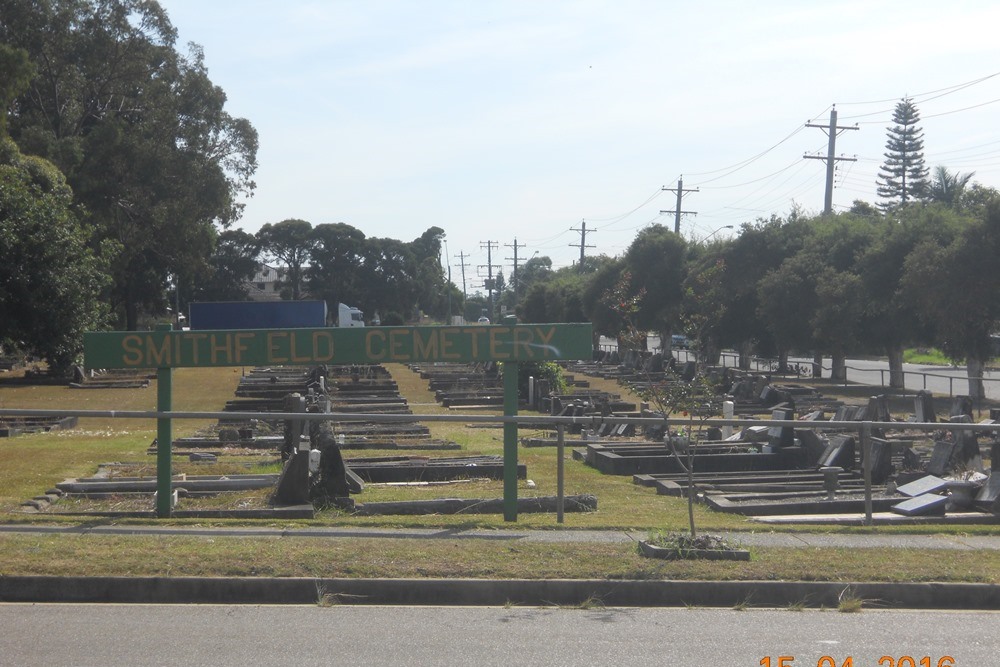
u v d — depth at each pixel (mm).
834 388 40938
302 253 107062
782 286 44312
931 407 22219
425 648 6301
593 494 13266
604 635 6656
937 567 8117
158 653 6145
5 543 8430
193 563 7777
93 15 48562
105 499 12297
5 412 9648
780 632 6805
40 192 27078
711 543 8562
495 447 21109
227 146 55688
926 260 33250
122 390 42219
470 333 10078
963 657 6277
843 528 10109
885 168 85188
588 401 28969
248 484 13445
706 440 21031
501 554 8289
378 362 10023
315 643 6383
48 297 23438
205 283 99625
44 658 6023
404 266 110125
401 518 10469
